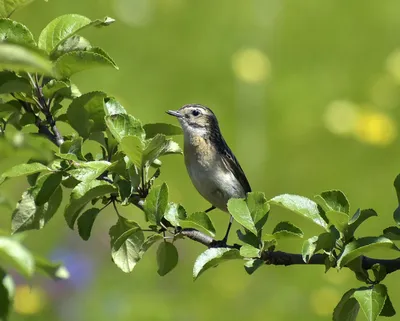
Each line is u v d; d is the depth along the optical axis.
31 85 6.30
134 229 5.96
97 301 13.70
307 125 18.47
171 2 20.11
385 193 17.77
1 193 4.95
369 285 5.58
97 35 19.66
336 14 20.84
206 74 19.05
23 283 13.30
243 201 5.79
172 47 19.58
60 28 6.13
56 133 6.41
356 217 5.57
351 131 18.23
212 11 20.17
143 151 5.87
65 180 5.94
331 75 19.84
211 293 14.59
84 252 14.04
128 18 19.80
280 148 18.06
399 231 5.80
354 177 17.88
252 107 18.52
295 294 14.75
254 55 19.33
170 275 14.47
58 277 4.96
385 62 20.20
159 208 5.99
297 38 20.28
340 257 5.43
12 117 6.48
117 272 14.02
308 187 17.73
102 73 18.67
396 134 18.55
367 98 19.56
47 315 13.35
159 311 14.02
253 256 5.61
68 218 5.93
